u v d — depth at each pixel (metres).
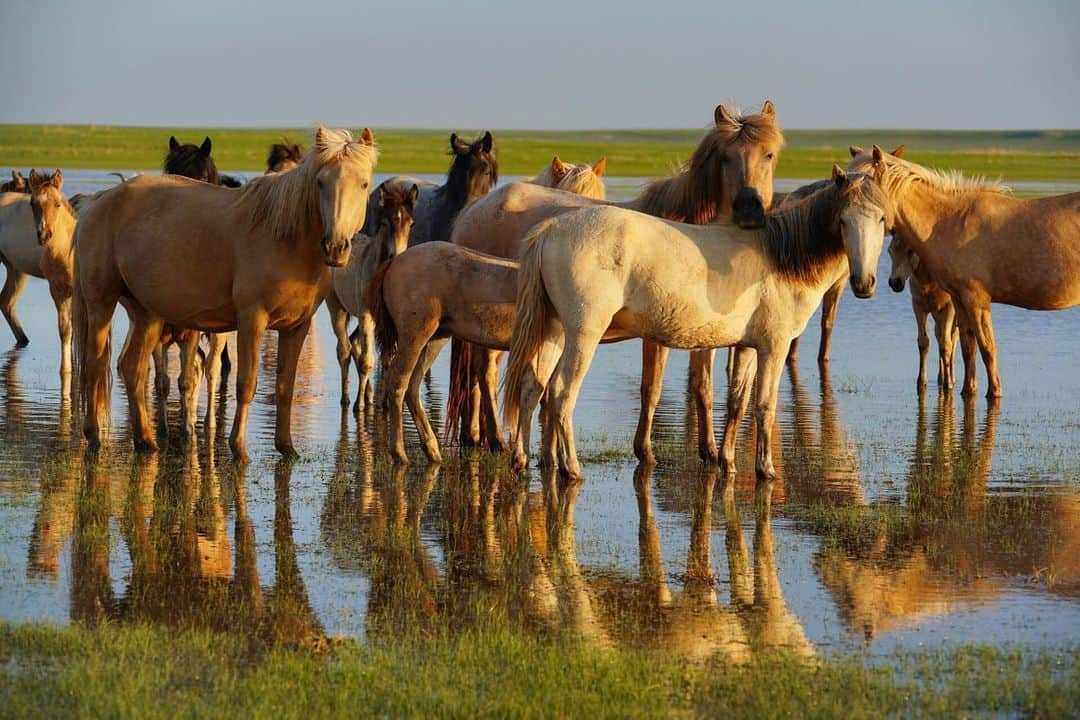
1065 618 9.63
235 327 15.27
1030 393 20.59
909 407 19.23
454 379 16.08
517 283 13.63
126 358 15.46
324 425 17.62
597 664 8.45
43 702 7.78
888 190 18.78
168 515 12.39
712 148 14.38
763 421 13.98
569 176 18.02
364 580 10.50
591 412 18.89
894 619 9.63
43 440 15.91
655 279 13.02
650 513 12.79
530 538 11.84
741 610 9.84
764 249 13.48
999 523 12.36
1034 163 118.25
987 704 7.96
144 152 121.62
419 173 94.44
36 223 20.59
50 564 10.73
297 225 14.17
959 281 19.16
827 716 7.72
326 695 7.91
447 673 8.33
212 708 7.68
